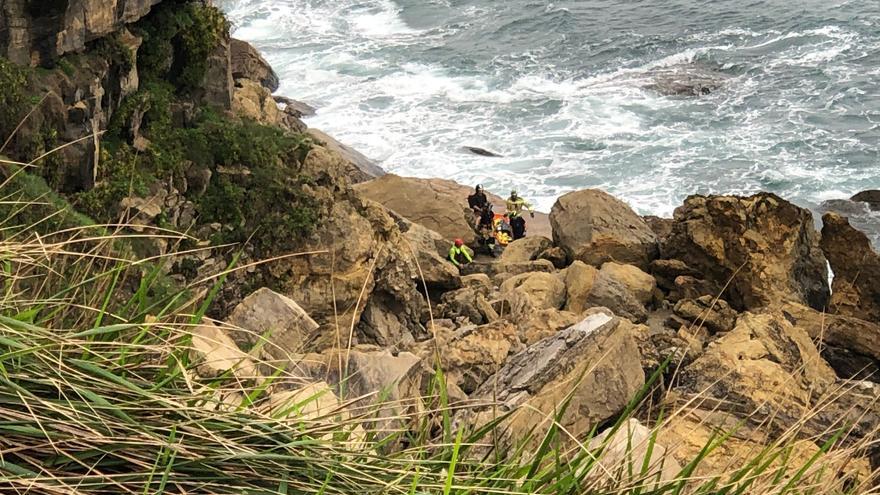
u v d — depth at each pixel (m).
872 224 34.34
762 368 14.78
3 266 4.11
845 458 4.71
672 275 27.03
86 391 3.39
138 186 20.72
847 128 41.47
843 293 24.55
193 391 3.72
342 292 21.67
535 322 16.14
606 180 37.88
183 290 4.54
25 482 3.01
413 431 4.91
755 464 4.10
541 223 34.47
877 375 20.89
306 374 6.25
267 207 22.31
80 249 5.20
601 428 11.08
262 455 3.39
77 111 19.64
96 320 4.04
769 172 38.03
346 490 3.48
